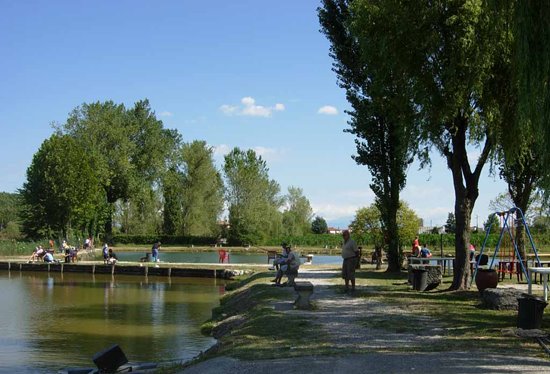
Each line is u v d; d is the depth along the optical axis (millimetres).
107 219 84125
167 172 87750
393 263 31891
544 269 17203
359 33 21094
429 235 71625
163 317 23531
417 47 19359
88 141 78188
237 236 85625
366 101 30469
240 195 86562
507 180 29422
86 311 25359
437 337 12117
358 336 12477
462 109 19938
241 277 39906
